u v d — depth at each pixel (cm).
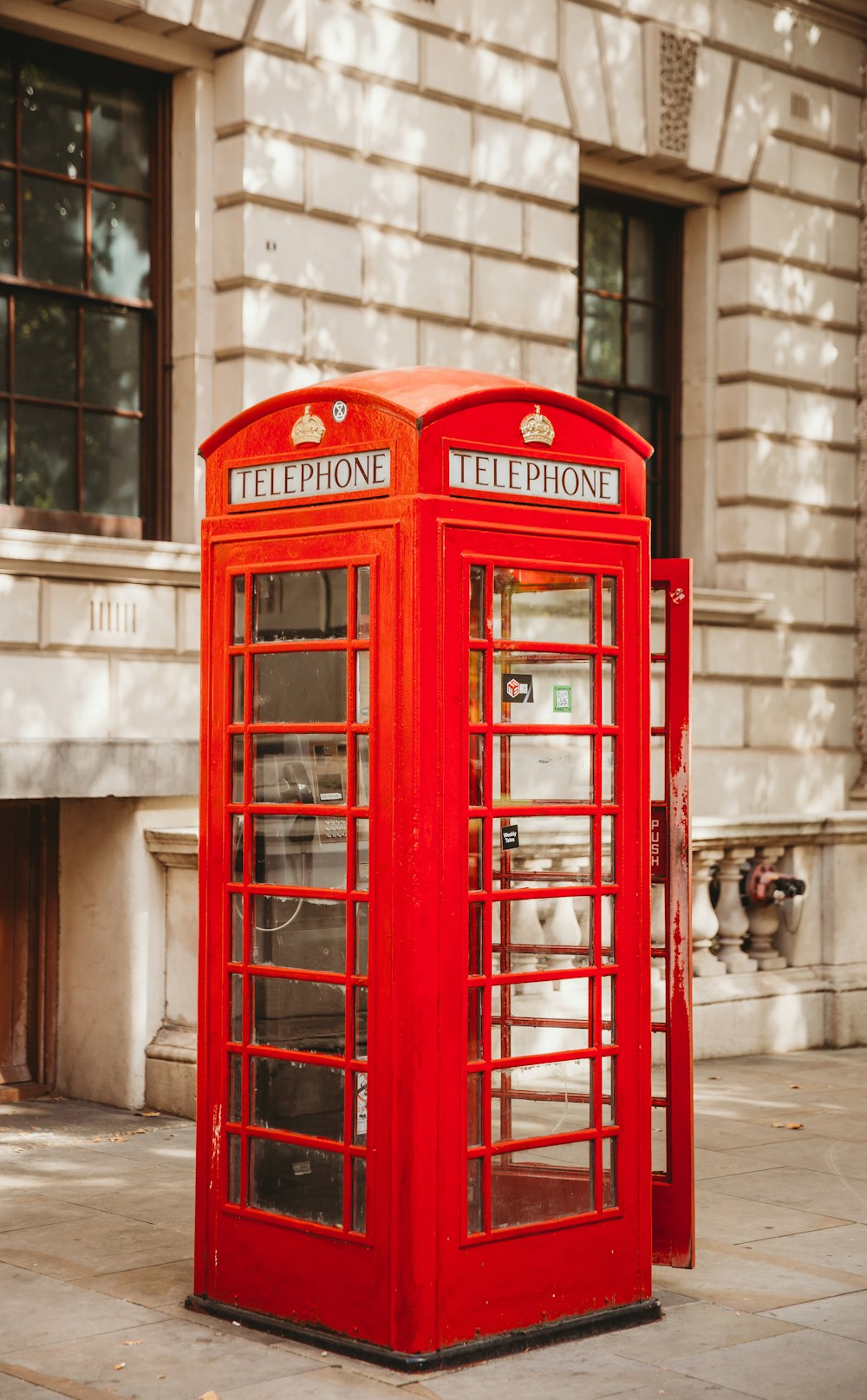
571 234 1230
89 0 955
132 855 895
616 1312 532
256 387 1035
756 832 1020
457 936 498
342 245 1081
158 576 957
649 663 550
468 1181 504
